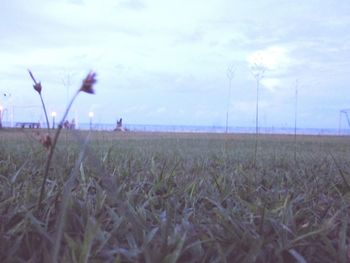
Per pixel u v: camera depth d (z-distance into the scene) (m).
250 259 1.80
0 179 3.63
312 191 3.49
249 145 13.10
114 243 1.98
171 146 11.23
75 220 2.26
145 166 4.86
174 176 4.05
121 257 1.85
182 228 2.12
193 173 4.49
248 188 3.43
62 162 3.64
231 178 3.96
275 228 2.13
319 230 1.99
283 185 3.97
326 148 12.30
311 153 8.95
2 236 1.87
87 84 1.44
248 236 2.01
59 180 3.22
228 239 2.03
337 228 2.48
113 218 2.22
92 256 1.74
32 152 5.17
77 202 2.49
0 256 1.78
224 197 3.03
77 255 1.68
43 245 1.83
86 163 4.02
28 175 3.76
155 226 2.27
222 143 14.11
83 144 1.90
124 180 3.70
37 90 1.84
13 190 2.96
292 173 4.77
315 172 4.68
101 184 3.32
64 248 1.96
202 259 1.87
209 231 2.11
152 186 3.47
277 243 2.09
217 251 1.94
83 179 3.14
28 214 1.89
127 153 6.70
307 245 2.01
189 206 2.91
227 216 2.23
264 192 3.44
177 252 1.67
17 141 8.92
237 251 1.97
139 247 1.91
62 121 1.81
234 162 6.09
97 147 8.34
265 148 11.27
